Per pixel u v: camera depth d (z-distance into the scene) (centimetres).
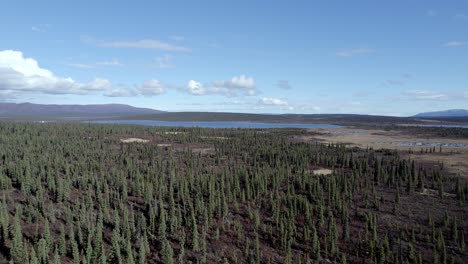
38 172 9506
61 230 5759
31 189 8244
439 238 6375
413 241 6644
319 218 7444
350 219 7788
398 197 8619
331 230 6725
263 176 9969
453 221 6738
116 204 7931
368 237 6900
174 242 6675
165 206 8044
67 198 7869
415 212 7969
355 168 11512
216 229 7212
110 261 5719
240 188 9438
